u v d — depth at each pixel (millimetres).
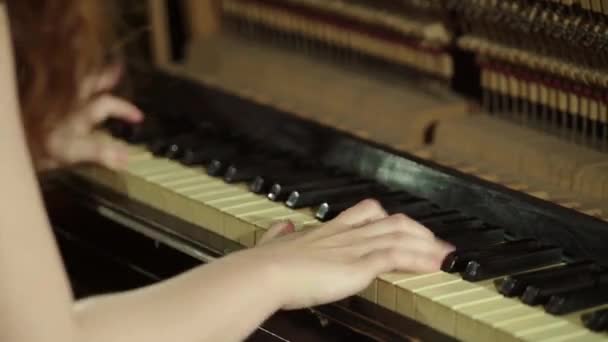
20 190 1275
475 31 2010
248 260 1453
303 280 1445
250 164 1940
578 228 1560
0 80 1269
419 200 1780
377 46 2217
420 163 1810
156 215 1894
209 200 1807
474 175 1820
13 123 1279
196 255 1755
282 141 2061
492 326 1370
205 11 2547
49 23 1812
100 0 1895
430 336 1440
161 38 2518
